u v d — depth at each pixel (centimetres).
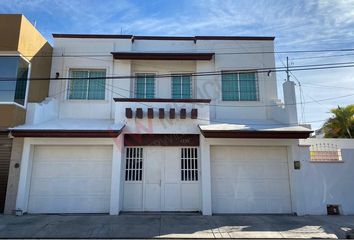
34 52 1209
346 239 823
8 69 1116
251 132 1077
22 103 1148
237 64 1362
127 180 1160
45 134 1068
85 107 1311
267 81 1352
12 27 1112
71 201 1123
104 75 1362
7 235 812
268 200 1154
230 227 920
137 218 1023
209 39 1388
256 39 1386
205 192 1115
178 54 1331
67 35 1370
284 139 1168
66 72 1344
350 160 1156
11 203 1074
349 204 1127
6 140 1117
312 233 862
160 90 1355
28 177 1109
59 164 1149
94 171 1149
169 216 1063
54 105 1283
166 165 1176
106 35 1378
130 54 1324
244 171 1177
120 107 1170
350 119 2366
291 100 1207
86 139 1133
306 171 1146
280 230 890
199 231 874
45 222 952
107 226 910
